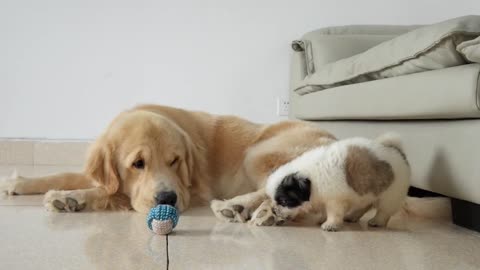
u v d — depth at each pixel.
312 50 1.63
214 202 0.78
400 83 0.88
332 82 1.23
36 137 1.75
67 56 1.75
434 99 0.76
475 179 0.68
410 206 0.84
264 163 0.89
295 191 0.71
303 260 0.54
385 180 0.69
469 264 0.55
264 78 1.85
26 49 1.73
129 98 1.79
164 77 1.80
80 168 1.55
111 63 1.77
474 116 0.69
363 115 1.06
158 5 1.77
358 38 1.61
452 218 0.80
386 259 0.56
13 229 0.66
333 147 0.72
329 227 0.71
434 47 0.76
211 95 1.83
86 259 0.52
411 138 0.90
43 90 1.75
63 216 0.76
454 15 1.91
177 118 0.96
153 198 0.77
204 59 1.82
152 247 0.58
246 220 0.77
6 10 1.71
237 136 0.98
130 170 0.82
